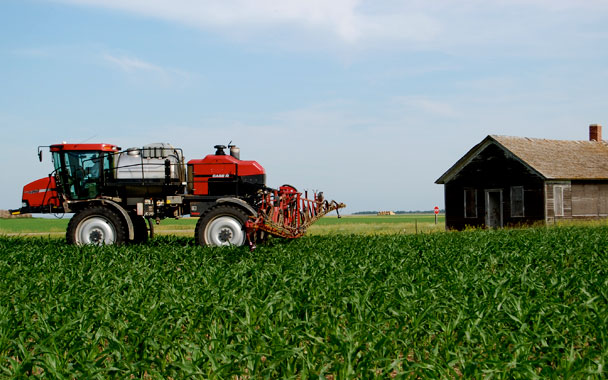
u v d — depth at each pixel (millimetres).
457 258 14125
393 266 12484
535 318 7551
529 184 32281
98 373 5754
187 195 19172
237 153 19703
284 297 8641
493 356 6336
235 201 18109
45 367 5836
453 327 7184
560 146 37156
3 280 11656
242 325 7617
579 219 33219
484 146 34688
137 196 19406
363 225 49281
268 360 6258
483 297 9102
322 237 21938
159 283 10812
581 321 7586
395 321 7867
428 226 45625
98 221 18562
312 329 7285
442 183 37125
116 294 9703
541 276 11031
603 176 33844
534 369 6328
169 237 23797
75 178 19516
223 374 5816
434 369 5734
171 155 19188
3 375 6082
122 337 7156
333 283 10031
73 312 8258
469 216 35438
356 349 6145
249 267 12711
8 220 75188
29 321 7781
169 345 6879
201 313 8086
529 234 22078
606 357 6051
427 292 9117
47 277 11758
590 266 12516
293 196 18781
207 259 14617
